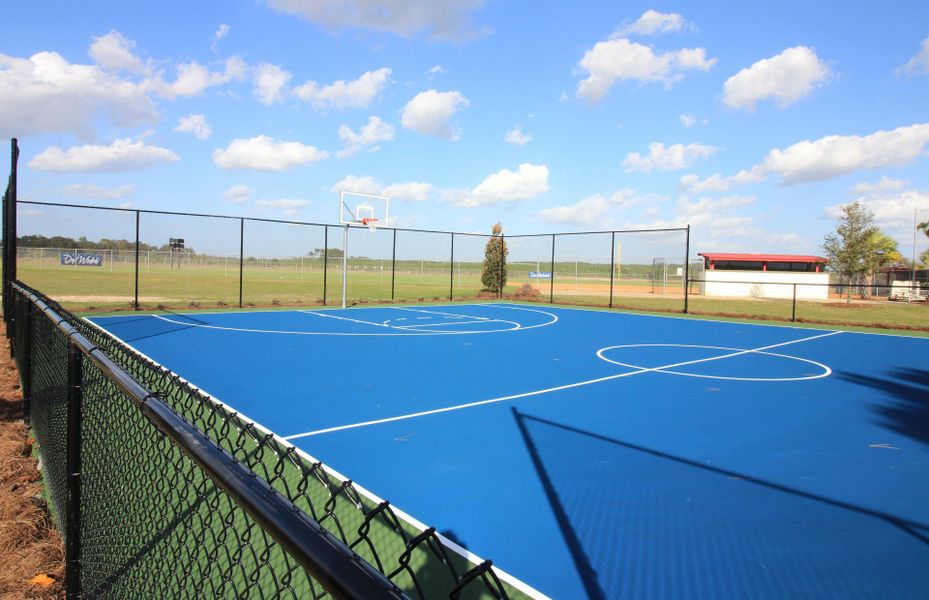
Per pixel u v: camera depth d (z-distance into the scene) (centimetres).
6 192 1053
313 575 94
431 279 5672
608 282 4734
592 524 370
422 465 475
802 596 291
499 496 413
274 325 1495
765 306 2627
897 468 487
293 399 700
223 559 300
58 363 347
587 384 825
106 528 253
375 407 669
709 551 337
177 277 3959
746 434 584
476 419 623
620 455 511
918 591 297
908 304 2928
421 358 1031
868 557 332
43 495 399
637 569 314
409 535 348
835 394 778
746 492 429
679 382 850
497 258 2841
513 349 1169
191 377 819
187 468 405
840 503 412
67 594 256
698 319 1894
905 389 815
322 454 498
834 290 4047
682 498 416
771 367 995
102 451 260
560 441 550
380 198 2280
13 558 318
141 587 221
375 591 82
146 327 1375
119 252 3638
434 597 284
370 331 1420
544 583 299
